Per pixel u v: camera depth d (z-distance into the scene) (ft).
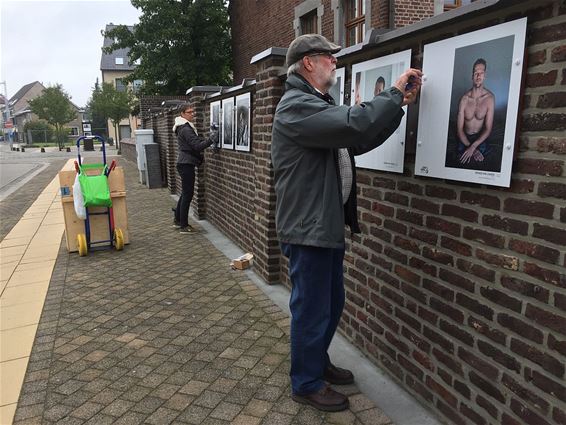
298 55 7.97
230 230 20.56
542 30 5.70
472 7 6.39
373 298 9.96
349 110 7.01
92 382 9.52
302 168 7.73
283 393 8.98
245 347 10.78
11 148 159.22
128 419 8.34
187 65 83.25
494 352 6.82
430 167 7.77
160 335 11.50
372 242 9.84
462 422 7.57
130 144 75.20
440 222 7.77
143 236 21.79
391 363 9.46
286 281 14.52
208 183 24.31
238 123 18.08
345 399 8.50
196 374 9.70
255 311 12.78
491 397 6.94
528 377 6.26
